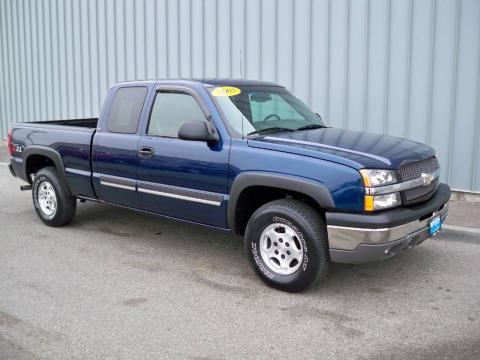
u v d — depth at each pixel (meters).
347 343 3.54
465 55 7.12
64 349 3.47
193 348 3.48
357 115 8.10
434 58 7.34
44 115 13.53
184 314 4.00
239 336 3.65
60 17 12.52
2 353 3.42
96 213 7.16
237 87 5.18
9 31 14.09
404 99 7.66
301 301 4.23
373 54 7.82
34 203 6.65
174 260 5.26
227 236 6.08
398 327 3.77
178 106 5.12
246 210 4.72
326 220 4.05
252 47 9.11
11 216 7.10
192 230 6.33
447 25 7.19
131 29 10.98
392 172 4.07
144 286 4.57
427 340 3.58
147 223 6.65
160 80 5.39
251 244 4.53
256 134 4.70
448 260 5.21
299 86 8.62
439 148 7.48
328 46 8.23
